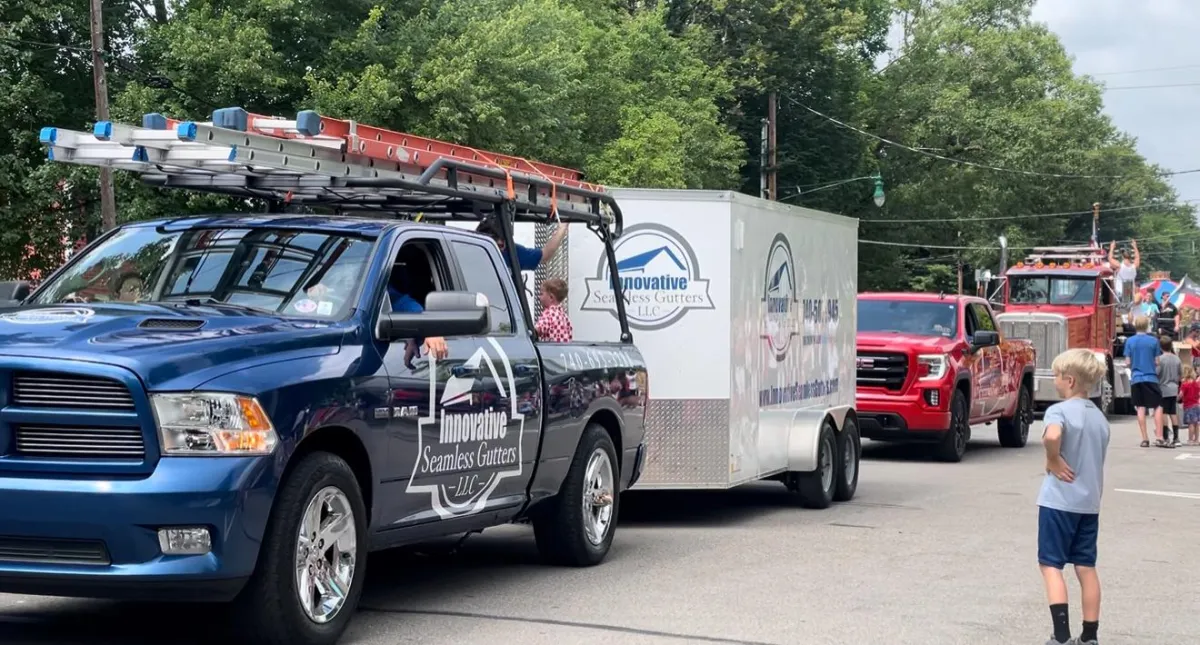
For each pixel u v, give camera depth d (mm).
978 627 7500
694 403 11469
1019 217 64750
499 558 9695
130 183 29453
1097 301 30125
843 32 55156
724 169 47125
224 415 5738
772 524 11930
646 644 6820
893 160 64000
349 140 8141
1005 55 65812
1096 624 6961
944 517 12500
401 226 7492
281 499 6000
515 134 32750
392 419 6758
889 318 19500
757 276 12180
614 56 43844
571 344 9102
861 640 7094
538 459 8398
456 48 31703
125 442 5672
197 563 5633
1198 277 133000
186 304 6852
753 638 7051
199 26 30422
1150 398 22156
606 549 9539
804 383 13617
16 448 5695
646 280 11508
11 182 30359
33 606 7453
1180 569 9828
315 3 31688
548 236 11578
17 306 6754
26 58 30828
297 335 6332
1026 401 22500
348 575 6473
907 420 18188
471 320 6848
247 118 7898
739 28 54344
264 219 7520
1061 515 6902
